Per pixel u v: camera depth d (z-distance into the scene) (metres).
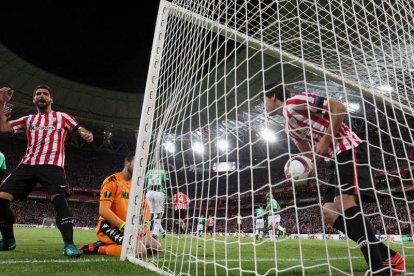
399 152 14.85
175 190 3.77
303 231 23.23
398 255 2.45
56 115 4.10
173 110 4.20
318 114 2.55
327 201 2.63
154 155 3.96
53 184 3.78
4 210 3.86
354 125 23.78
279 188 28.25
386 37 3.55
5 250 4.33
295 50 3.77
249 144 2.44
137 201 3.62
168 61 4.52
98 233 4.34
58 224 3.76
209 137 3.31
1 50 25.20
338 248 6.81
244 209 25.97
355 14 3.20
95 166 42.34
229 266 3.42
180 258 3.77
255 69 15.97
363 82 3.56
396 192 13.61
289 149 2.44
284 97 2.60
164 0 4.61
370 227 2.30
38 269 2.77
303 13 3.20
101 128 36.91
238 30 3.60
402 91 4.26
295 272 3.05
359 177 2.45
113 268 2.87
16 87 28.27
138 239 3.62
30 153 3.90
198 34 4.13
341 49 3.12
